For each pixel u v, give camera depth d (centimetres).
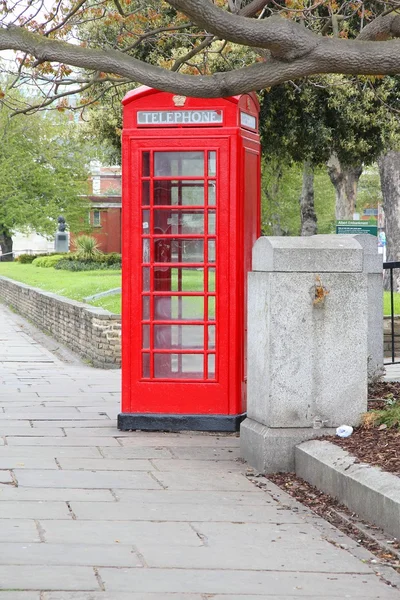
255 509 674
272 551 571
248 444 826
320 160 2564
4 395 1233
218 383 974
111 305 2044
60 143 6431
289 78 735
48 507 662
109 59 766
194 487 739
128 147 969
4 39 775
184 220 971
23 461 816
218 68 1995
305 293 788
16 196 6350
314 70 726
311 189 3594
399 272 3056
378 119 2394
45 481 743
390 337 1564
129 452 869
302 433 790
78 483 739
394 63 716
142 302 979
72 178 6569
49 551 554
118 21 1125
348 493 673
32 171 6319
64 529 605
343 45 718
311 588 505
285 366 789
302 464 767
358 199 7050
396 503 598
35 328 2716
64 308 2156
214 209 966
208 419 973
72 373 1519
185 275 975
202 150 960
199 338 976
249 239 1002
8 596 473
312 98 2308
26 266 5372
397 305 1845
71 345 2047
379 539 600
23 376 1466
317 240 800
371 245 1086
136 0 1342
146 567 530
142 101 965
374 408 914
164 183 971
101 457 843
